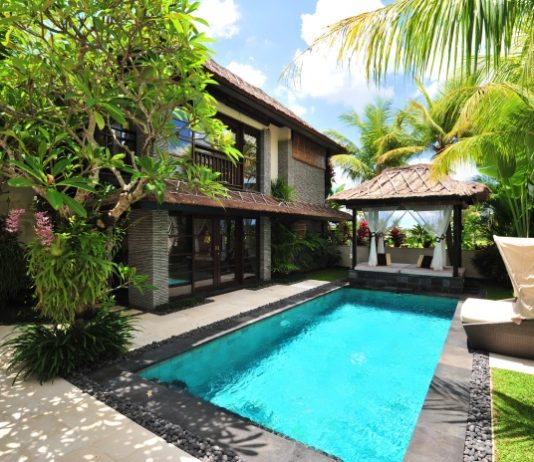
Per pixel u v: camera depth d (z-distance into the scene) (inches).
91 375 179.8
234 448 120.1
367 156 919.7
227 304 355.6
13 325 272.2
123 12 152.9
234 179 472.4
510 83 219.5
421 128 795.4
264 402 190.7
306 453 117.4
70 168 197.9
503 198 450.0
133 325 274.4
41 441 125.3
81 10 140.5
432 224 486.9
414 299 431.8
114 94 151.6
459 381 173.9
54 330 196.5
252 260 500.4
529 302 205.9
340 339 293.9
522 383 171.3
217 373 226.7
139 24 149.6
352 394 199.2
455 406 148.1
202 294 399.9
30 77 161.5
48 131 183.2
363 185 547.5
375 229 535.2
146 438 126.7
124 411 144.6
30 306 315.9
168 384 206.5
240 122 472.1
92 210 206.4
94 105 143.2
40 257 177.5
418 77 147.5
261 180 522.3
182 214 383.9
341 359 251.0
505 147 270.5
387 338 295.3
